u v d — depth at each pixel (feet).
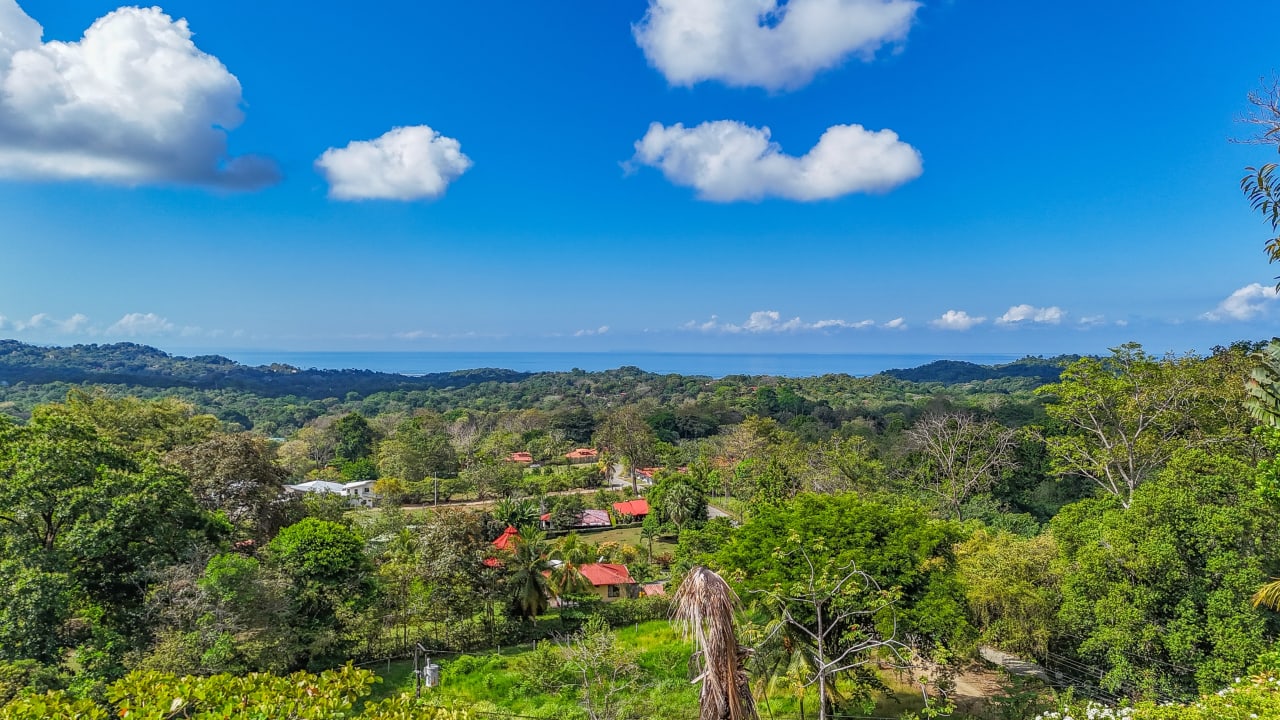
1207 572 52.85
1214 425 94.17
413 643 86.63
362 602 85.25
